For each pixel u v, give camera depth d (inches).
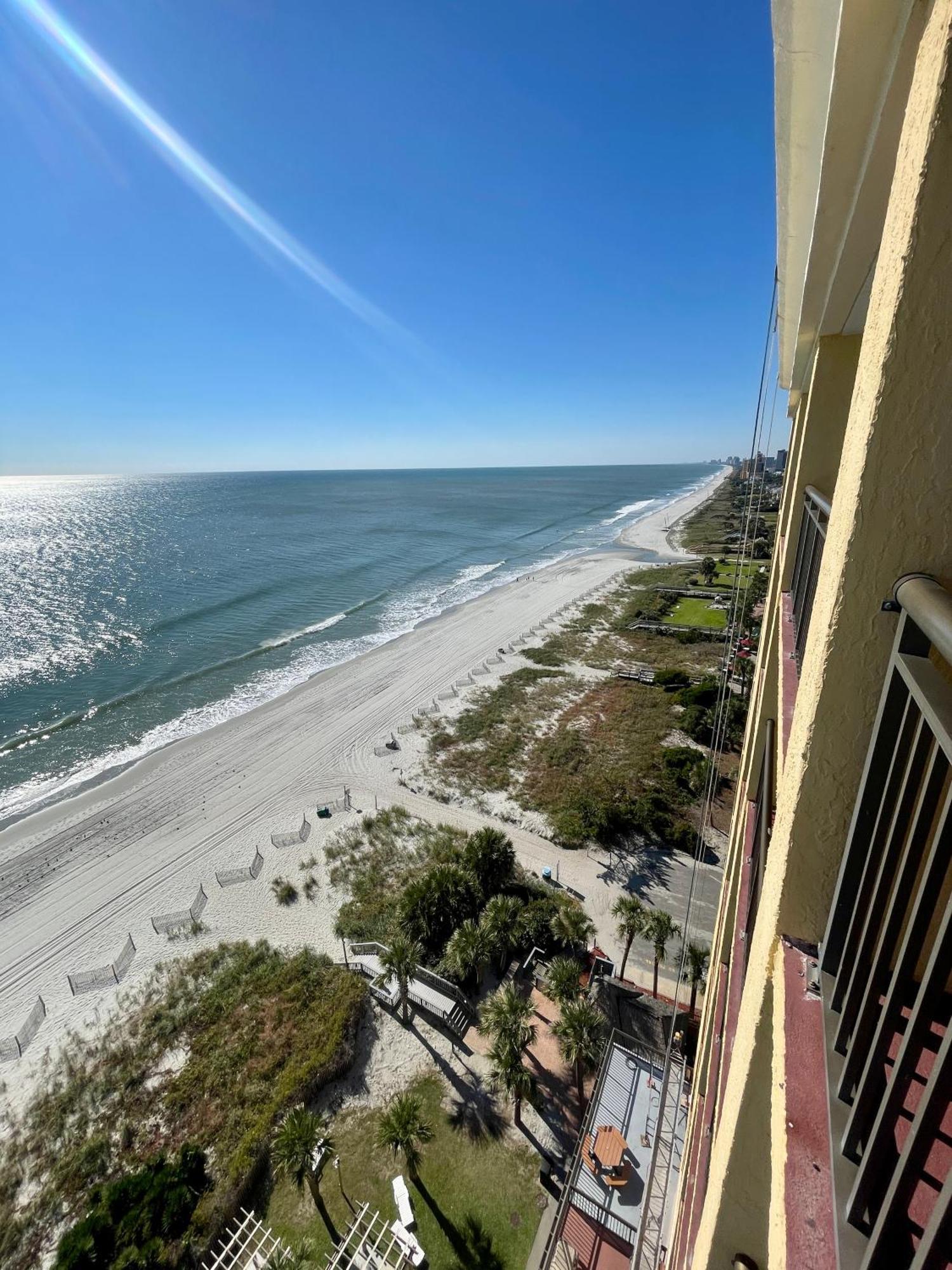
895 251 52.5
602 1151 506.0
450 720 1398.9
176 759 1253.7
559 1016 665.6
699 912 826.8
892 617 61.6
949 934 47.8
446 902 777.6
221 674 1691.7
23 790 1149.7
